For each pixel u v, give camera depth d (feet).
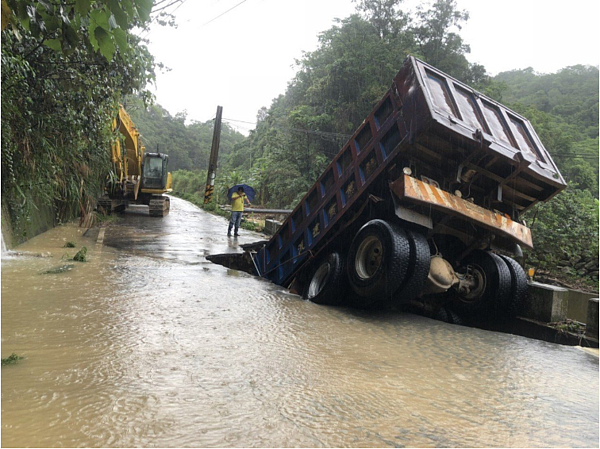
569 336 19.70
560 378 13.14
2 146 24.14
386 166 20.12
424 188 18.54
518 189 21.25
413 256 18.49
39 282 19.34
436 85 19.51
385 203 20.62
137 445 7.40
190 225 56.75
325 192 25.21
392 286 18.39
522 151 20.15
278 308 19.02
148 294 18.76
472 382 12.07
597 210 39.01
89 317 14.74
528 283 22.63
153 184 68.74
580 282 33.50
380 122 21.36
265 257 31.78
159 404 8.98
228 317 16.43
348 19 96.99
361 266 20.25
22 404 8.60
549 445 8.64
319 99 98.48
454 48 99.25
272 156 112.68
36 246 29.32
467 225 21.27
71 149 34.68
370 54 89.81
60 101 29.86
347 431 8.46
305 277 27.63
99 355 11.46
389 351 14.28
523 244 20.81
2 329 13.05
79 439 7.45
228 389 9.99
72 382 9.75
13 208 28.35
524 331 22.11
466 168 19.66
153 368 10.87
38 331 13.06
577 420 10.02
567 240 35.40
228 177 126.52
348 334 15.92
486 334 17.83
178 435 7.82
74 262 24.61
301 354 12.97
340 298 21.83
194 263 28.68
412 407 9.91
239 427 8.28
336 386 10.73
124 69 32.04
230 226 47.24
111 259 26.96
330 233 24.49
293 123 98.94
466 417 9.65
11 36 22.47
